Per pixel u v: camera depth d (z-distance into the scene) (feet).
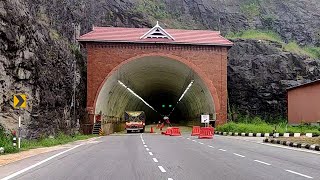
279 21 235.61
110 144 84.69
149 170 39.73
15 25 86.79
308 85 152.25
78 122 139.74
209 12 239.30
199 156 55.88
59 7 137.28
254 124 156.35
